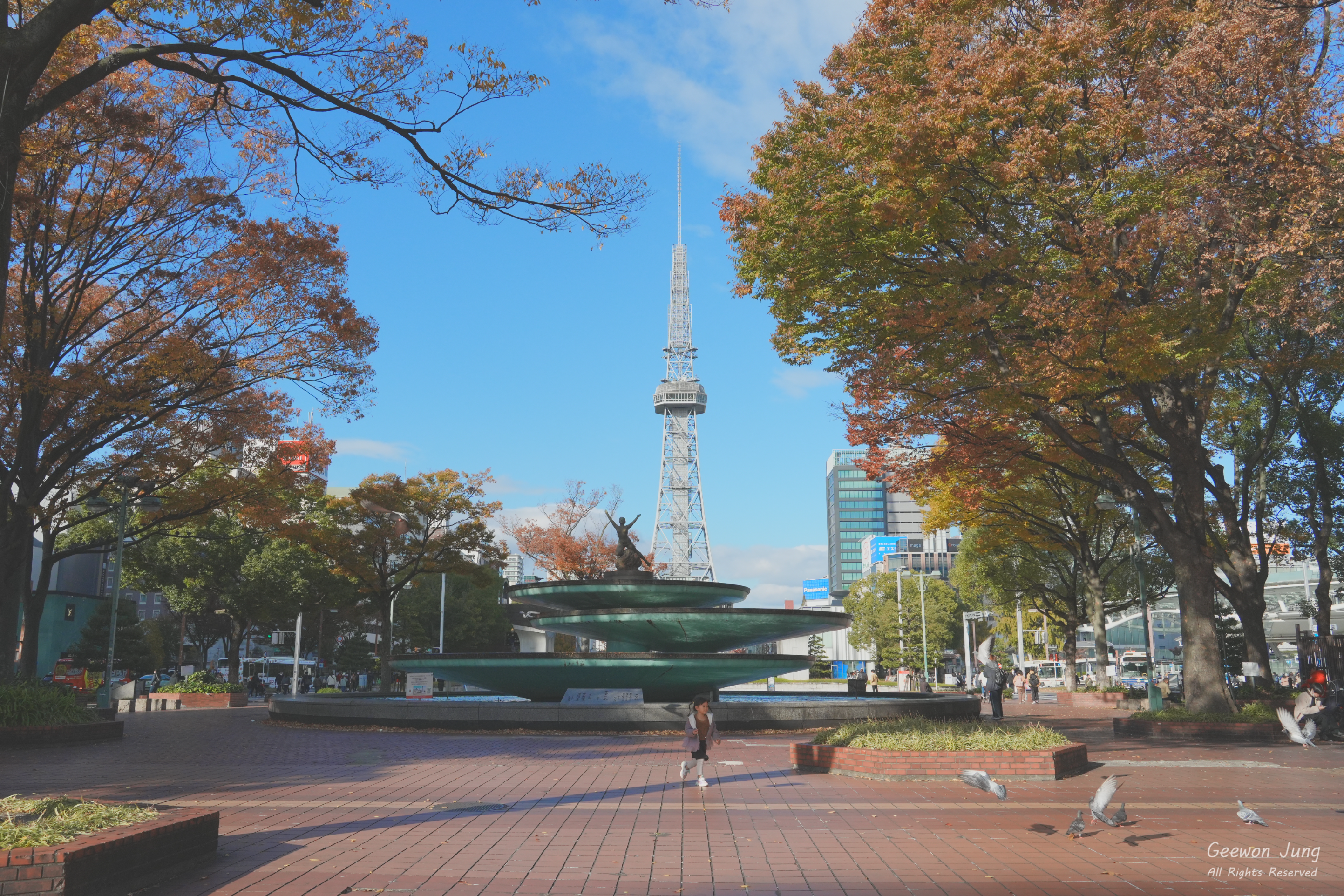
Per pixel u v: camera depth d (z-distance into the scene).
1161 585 41.94
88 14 9.84
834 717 21.94
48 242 20.30
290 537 31.69
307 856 7.69
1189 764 14.79
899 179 16.53
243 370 22.34
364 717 22.86
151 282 21.50
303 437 28.72
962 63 16.59
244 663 77.75
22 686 19.84
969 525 35.16
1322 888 6.69
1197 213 16.69
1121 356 16.56
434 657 22.72
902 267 18.59
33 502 21.45
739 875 7.11
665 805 10.58
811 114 18.78
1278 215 16.59
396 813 10.02
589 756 16.30
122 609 52.84
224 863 7.39
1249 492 28.05
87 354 22.28
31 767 14.46
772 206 18.33
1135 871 7.23
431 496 37.62
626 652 21.81
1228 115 15.56
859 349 19.64
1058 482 33.28
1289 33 15.12
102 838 6.12
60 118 18.78
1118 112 16.38
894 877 7.03
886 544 182.88
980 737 13.39
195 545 45.44
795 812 10.10
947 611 89.19
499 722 21.50
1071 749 13.20
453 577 69.75
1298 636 30.64
